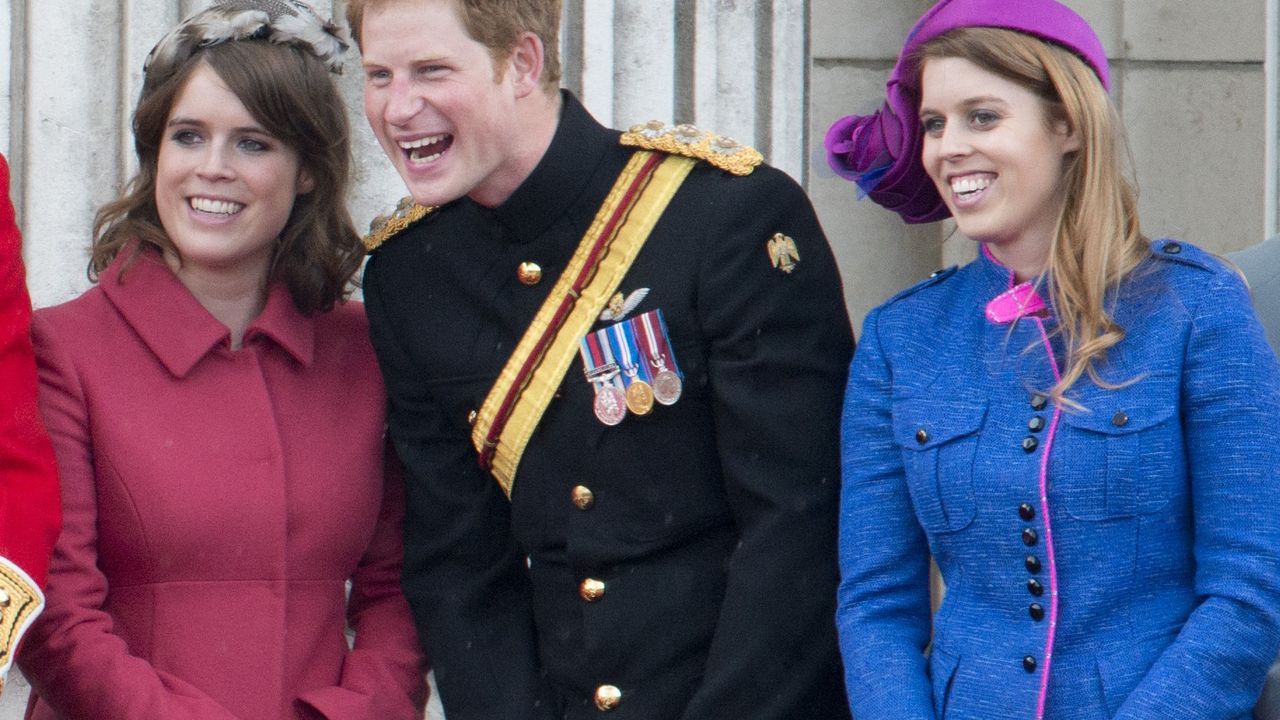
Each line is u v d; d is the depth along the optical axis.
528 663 12.98
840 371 12.55
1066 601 10.84
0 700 16.14
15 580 11.65
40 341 12.96
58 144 16.59
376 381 13.88
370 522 13.62
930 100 11.56
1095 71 11.37
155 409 13.02
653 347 12.31
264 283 13.77
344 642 13.50
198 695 12.54
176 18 16.70
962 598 11.34
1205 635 10.41
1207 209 19.25
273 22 13.27
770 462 12.10
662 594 12.28
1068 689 10.77
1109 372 10.92
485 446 12.77
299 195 13.77
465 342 12.94
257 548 13.01
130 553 12.86
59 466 12.69
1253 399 10.62
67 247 16.64
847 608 11.74
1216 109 19.28
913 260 19.31
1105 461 10.75
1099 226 11.05
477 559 13.22
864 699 11.35
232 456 13.08
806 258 12.52
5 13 16.55
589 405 12.41
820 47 19.08
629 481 12.36
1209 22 19.23
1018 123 11.29
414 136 12.30
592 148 12.80
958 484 11.21
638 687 12.26
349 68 17.05
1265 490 10.54
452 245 13.13
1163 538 10.76
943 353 11.70
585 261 12.59
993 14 11.45
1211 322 10.77
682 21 17.77
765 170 12.62
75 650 12.38
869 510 11.80
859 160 12.47
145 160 13.55
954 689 11.11
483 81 12.26
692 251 12.35
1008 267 11.69
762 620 11.89
